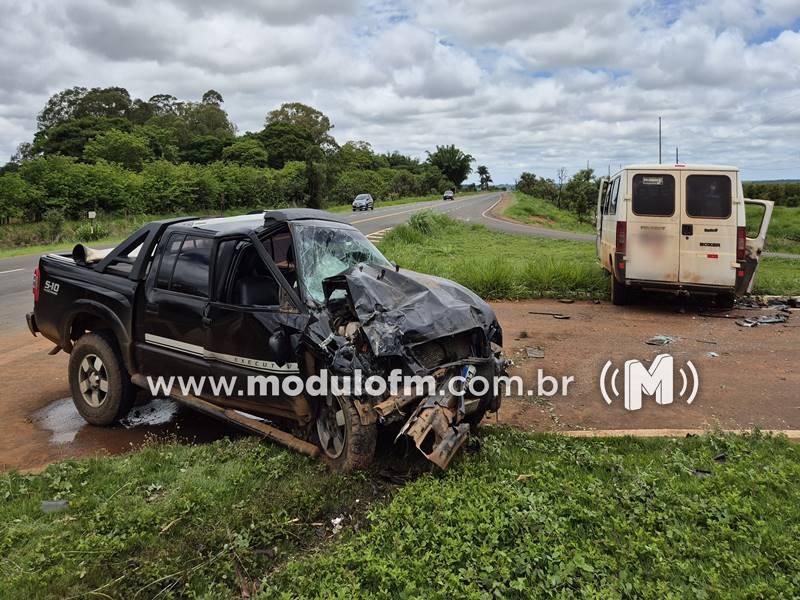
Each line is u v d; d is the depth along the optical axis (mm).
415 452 4465
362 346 4062
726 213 9336
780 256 21875
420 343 4059
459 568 3020
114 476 4145
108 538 3309
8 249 24688
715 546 3213
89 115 80188
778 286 12125
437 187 107750
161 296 5113
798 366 6859
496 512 3453
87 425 5508
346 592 2852
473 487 3801
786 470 4035
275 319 4422
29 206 33531
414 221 25125
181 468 4262
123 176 40625
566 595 2809
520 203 56688
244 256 4941
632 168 9648
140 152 56188
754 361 7078
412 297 4410
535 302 11164
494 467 4188
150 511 3549
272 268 4594
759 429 4879
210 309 4766
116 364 5305
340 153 102438
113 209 37844
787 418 5344
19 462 4680
